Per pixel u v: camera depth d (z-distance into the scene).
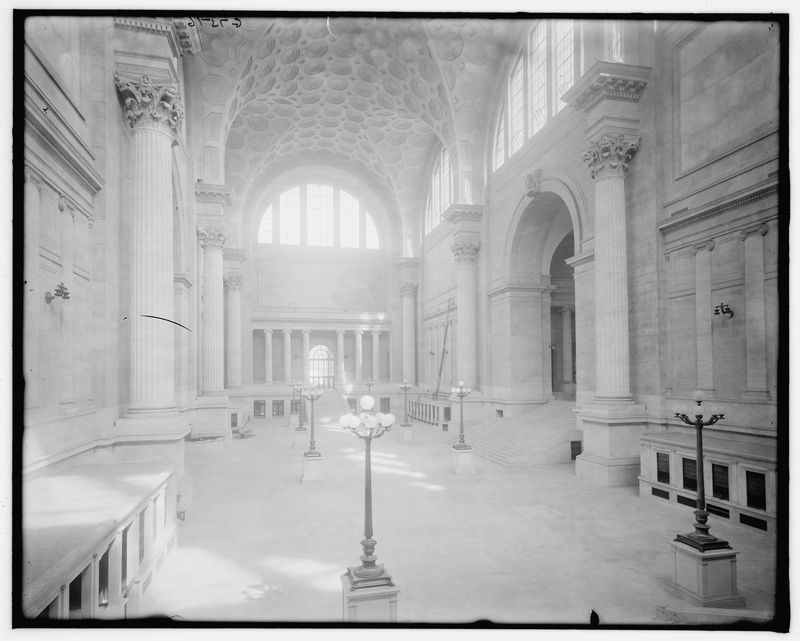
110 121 10.21
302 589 7.06
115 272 10.42
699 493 7.02
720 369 11.88
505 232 23.02
